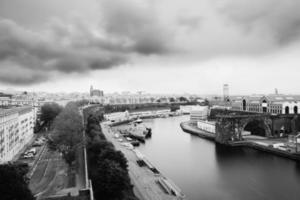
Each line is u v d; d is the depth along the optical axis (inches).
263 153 4729.3
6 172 1702.8
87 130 5265.8
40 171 2979.8
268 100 7180.1
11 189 1638.8
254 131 6481.3
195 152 4950.8
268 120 6013.8
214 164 4101.9
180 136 6860.2
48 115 6501.0
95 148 3442.4
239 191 3021.7
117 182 2401.6
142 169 3659.0
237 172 3686.0
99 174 2472.9
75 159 3469.5
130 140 5944.9
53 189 2415.1
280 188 3090.6
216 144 5664.4
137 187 2923.2
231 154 4709.6
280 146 4758.9
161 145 5684.1
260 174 3585.1
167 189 2874.0
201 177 3501.5
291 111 6683.1
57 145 3432.6
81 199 2095.2
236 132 5546.3
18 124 4114.2
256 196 2876.5
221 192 2992.1
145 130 6850.4
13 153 3767.2
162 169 3863.2
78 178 2731.3
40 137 5344.5
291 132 6161.4
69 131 3476.9
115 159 2947.8
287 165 3959.2
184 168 3912.4
